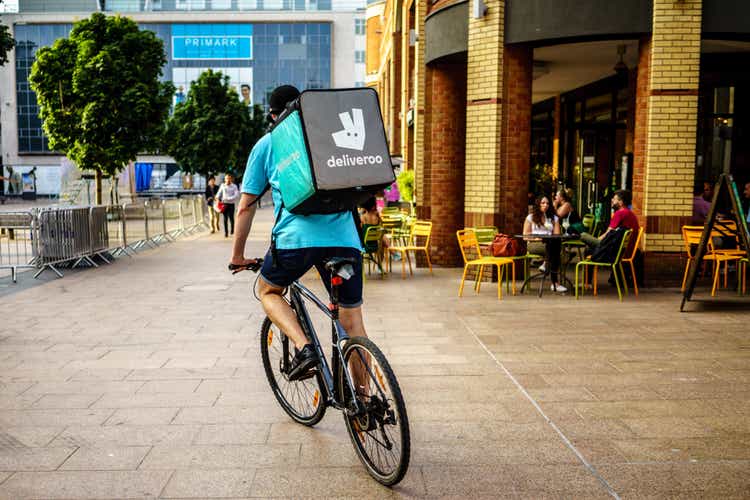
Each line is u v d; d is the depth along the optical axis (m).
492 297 9.84
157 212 19.66
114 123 21.47
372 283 11.28
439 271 12.79
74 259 13.66
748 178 14.68
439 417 4.73
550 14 10.63
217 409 4.93
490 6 11.06
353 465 3.94
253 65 78.56
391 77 26.86
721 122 14.63
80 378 5.74
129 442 4.29
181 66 78.50
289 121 3.64
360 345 3.67
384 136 3.65
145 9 82.06
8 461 4.00
